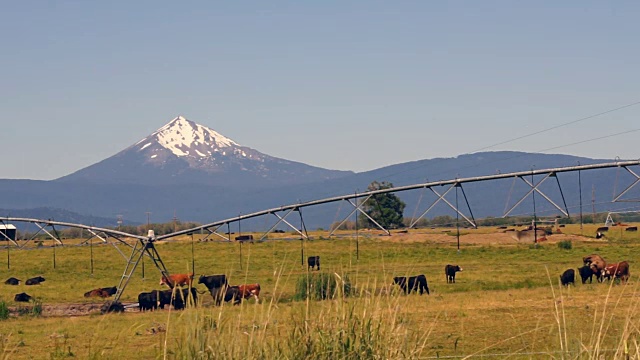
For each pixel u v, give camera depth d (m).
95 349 14.55
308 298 11.42
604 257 69.25
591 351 11.13
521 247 78.25
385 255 68.56
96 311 47.84
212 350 10.48
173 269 73.62
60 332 26.42
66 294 60.47
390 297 11.54
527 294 39.53
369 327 11.01
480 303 34.22
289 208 59.34
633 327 11.36
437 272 60.16
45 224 62.25
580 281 51.84
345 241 78.44
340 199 57.22
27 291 62.91
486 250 75.81
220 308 10.97
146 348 15.76
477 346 21.27
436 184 53.94
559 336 11.77
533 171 50.88
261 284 51.56
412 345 11.31
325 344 10.86
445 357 18.75
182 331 11.23
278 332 11.05
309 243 75.69
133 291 60.91
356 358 10.83
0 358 15.17
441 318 25.78
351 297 11.52
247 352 10.58
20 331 30.38
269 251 72.06
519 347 20.16
